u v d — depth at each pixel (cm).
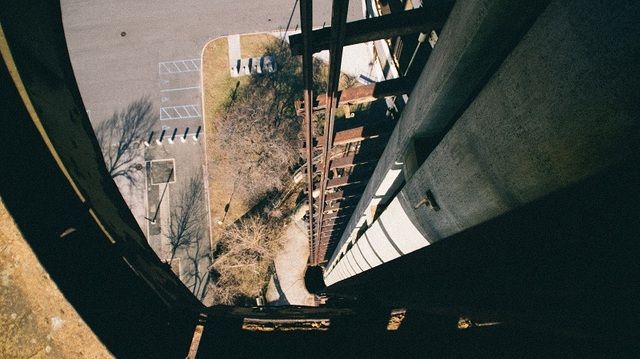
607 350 158
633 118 125
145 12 2448
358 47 2281
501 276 184
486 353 190
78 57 2411
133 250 190
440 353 196
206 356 190
